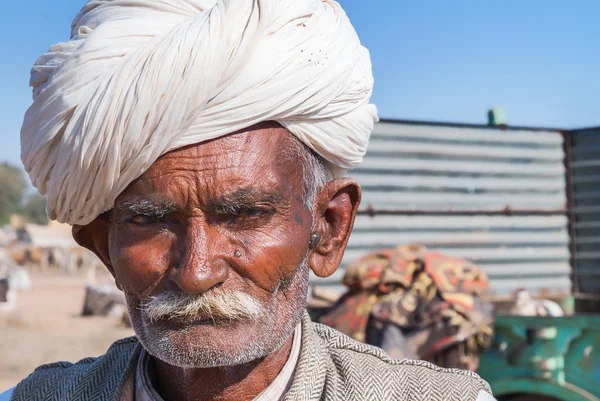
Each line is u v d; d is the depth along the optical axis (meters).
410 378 1.41
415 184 5.12
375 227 5.02
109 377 1.45
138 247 1.17
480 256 5.28
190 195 1.13
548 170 5.46
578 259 5.50
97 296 14.02
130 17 1.18
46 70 1.22
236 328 1.15
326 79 1.21
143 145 1.11
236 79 1.13
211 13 1.14
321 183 1.32
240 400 1.29
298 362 1.31
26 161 1.27
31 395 1.52
